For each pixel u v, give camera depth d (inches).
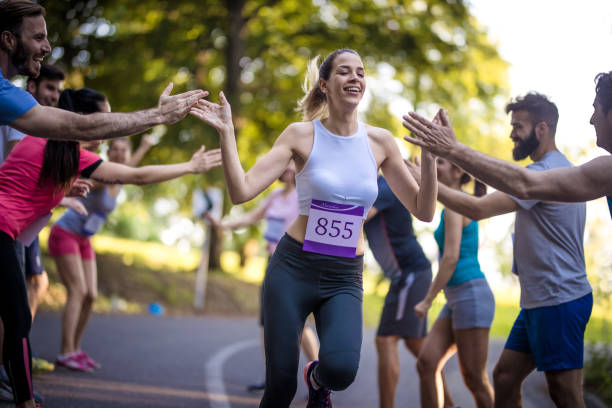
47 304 564.7
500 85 928.9
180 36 842.8
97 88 820.6
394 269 239.0
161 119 152.1
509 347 185.5
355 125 171.5
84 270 305.9
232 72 846.5
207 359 378.3
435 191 162.6
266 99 918.4
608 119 143.3
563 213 174.1
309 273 163.6
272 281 164.6
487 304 212.4
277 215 320.5
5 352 164.4
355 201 166.1
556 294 171.9
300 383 334.3
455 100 923.4
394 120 932.6
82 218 293.0
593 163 137.3
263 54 901.2
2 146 221.5
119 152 294.4
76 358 296.8
